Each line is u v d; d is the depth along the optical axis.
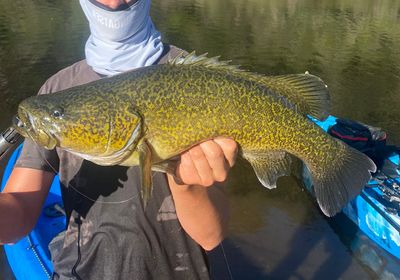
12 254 0.83
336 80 2.53
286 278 1.09
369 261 1.18
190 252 0.56
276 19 4.18
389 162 1.34
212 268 1.04
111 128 0.47
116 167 0.54
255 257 1.14
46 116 0.46
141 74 0.48
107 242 0.54
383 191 1.25
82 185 0.55
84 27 3.25
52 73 2.26
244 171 1.51
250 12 4.44
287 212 1.33
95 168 0.54
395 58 3.06
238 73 0.50
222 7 4.59
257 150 0.51
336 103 2.17
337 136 1.37
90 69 0.58
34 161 0.55
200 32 3.52
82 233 0.55
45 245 0.86
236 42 3.30
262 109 0.50
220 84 0.48
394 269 1.16
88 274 0.55
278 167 0.54
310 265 1.15
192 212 0.51
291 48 3.21
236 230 1.24
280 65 2.81
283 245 1.20
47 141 0.47
